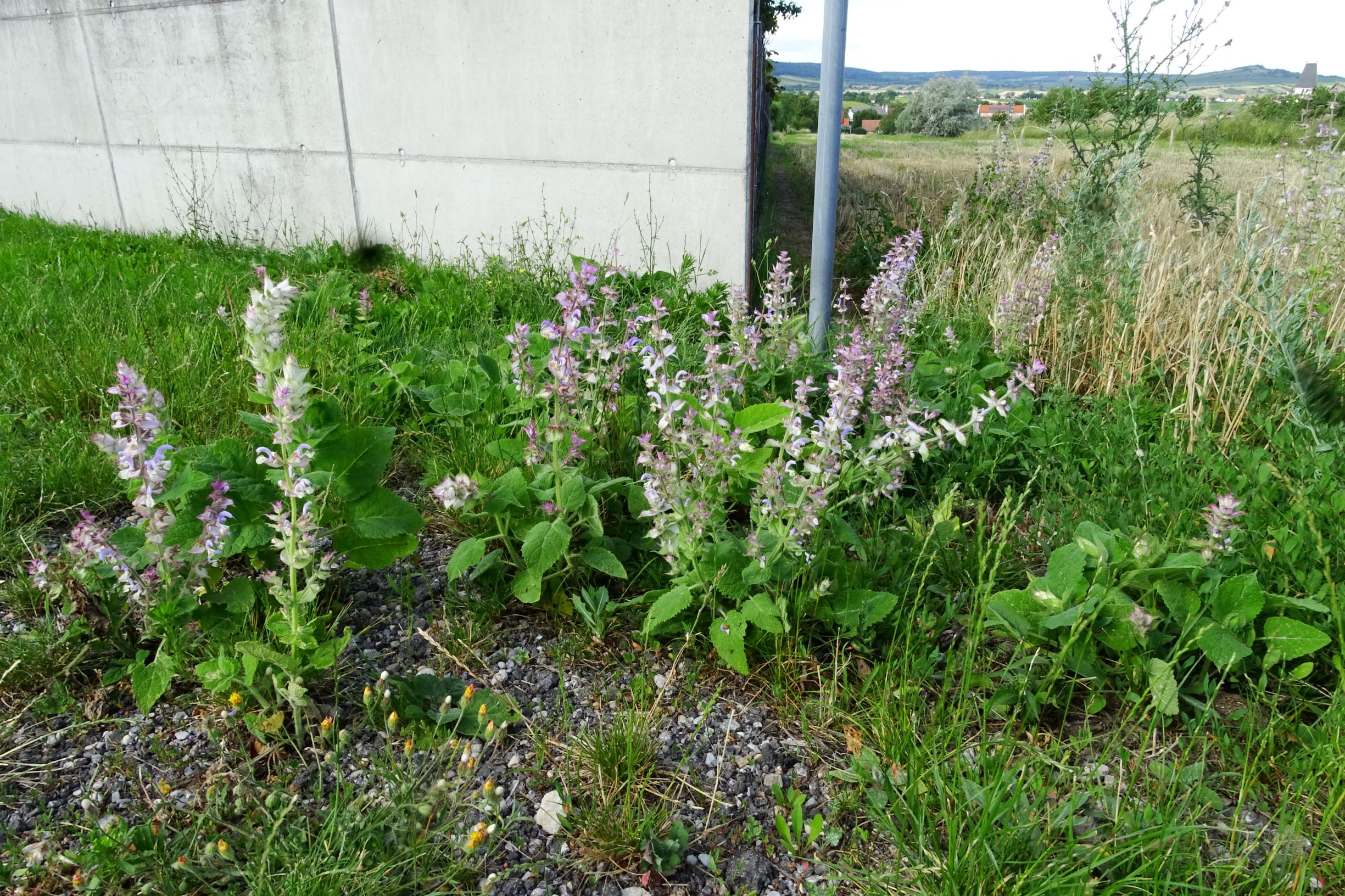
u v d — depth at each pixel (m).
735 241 5.98
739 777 2.27
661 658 2.66
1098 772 2.14
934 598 2.86
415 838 1.94
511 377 3.71
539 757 2.26
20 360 4.31
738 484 3.10
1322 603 2.50
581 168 6.33
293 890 1.77
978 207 6.75
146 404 2.17
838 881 1.94
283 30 7.28
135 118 8.61
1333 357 3.72
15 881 1.83
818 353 4.31
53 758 2.21
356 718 2.37
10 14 9.07
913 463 3.62
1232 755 2.23
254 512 2.43
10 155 10.02
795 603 2.60
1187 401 3.81
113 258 7.07
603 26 5.89
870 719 2.35
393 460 3.75
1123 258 4.44
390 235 7.44
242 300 5.30
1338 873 1.91
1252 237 4.02
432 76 6.70
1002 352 4.54
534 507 2.82
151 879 1.83
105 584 2.44
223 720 2.24
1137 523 3.11
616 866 2.01
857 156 12.84
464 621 2.76
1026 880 1.83
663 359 2.68
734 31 5.53
